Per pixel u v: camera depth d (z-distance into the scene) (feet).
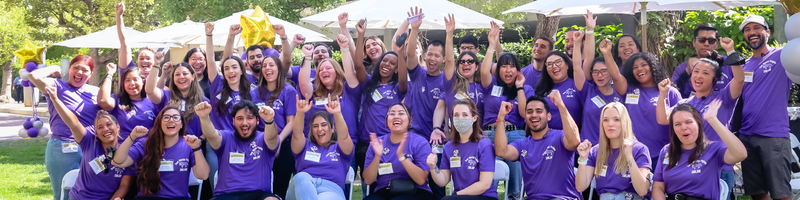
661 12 28.30
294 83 21.06
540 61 19.19
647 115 15.72
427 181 15.92
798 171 18.86
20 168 29.43
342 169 16.03
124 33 19.03
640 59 15.74
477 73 17.76
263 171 15.87
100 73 71.00
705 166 13.23
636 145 14.08
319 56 20.71
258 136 16.03
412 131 17.03
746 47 26.55
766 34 16.33
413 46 18.03
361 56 18.52
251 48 19.49
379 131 17.69
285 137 17.16
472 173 15.01
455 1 34.76
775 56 15.98
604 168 14.03
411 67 18.35
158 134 15.61
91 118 17.49
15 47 71.87
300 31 25.85
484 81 17.49
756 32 16.25
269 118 15.30
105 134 15.79
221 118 17.66
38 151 36.11
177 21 46.68
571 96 17.07
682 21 28.71
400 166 15.62
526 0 35.06
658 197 13.78
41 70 17.20
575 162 16.58
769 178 15.81
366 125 18.02
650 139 15.66
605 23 46.21
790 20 14.51
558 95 14.35
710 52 18.13
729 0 20.25
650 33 27.84
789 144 15.89
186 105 17.29
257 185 15.66
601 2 16.56
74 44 27.94
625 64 16.17
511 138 17.20
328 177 15.72
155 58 18.28
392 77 18.19
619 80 16.06
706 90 15.83
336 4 48.93
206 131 15.25
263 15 21.68
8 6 69.87
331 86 17.60
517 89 16.74
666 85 14.82
